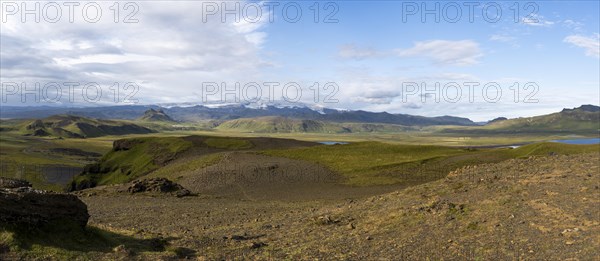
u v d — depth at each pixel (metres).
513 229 24.44
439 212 29.75
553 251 20.67
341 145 142.38
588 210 25.52
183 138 187.38
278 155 125.56
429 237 25.30
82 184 161.12
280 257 23.03
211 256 22.50
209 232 31.98
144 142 186.00
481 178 40.25
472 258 21.23
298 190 74.88
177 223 37.66
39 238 19.78
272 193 72.00
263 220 38.38
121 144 189.00
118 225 35.25
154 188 66.12
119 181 152.38
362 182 82.31
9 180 25.58
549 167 42.34
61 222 21.56
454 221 27.50
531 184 34.47
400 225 28.66
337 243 25.98
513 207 28.41
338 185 80.38
